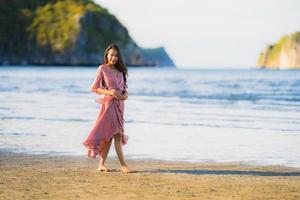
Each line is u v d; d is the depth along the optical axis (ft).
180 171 31.35
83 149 39.63
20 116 65.21
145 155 37.88
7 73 339.98
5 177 28.81
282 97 104.32
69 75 295.69
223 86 157.48
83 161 34.53
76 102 89.81
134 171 31.09
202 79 233.76
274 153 38.88
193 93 119.14
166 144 43.16
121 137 31.09
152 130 52.54
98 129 30.83
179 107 80.59
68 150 39.17
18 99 96.73
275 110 75.66
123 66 31.53
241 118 64.23
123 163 31.01
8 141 43.98
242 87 149.69
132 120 61.72
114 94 30.63
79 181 27.86
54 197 24.26
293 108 79.10
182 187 26.53
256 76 290.56
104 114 30.76
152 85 166.81
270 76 288.71
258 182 28.02
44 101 91.76
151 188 26.25
